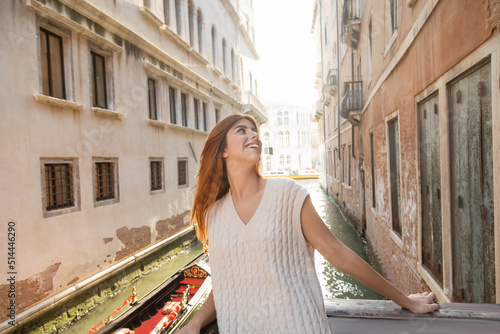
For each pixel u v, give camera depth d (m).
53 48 4.25
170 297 4.79
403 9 2.90
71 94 4.40
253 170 0.86
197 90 4.06
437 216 2.40
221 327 0.80
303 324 0.72
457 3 1.91
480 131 1.81
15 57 3.70
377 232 4.14
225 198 0.87
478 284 1.87
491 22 1.55
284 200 0.78
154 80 5.09
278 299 0.74
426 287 2.53
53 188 4.19
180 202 6.28
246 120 0.88
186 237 6.52
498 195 1.58
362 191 5.33
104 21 4.66
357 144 5.55
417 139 2.65
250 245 0.77
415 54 2.64
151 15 4.82
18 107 3.72
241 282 0.78
